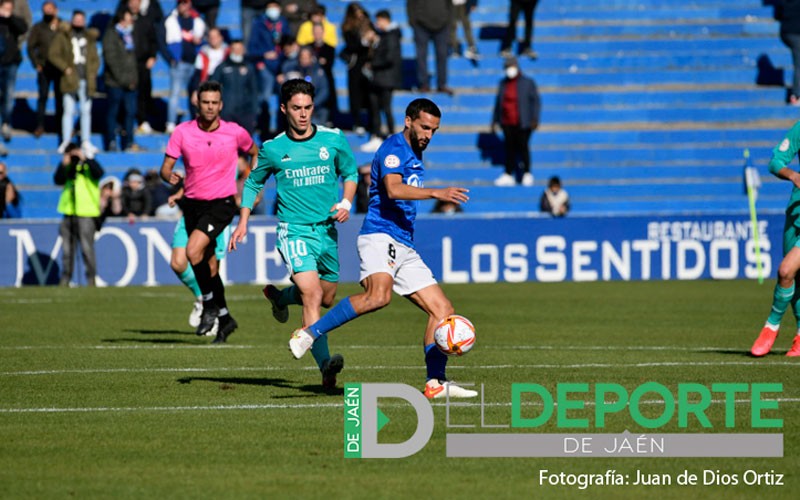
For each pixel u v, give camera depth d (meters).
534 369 34.62
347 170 30.72
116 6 101.31
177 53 86.81
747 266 75.12
